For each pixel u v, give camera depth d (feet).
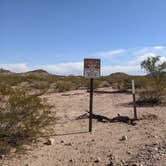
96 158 29.76
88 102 72.28
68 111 58.65
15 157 30.01
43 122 34.17
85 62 42.09
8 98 31.94
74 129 42.50
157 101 68.03
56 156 30.71
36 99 32.94
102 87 112.88
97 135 39.19
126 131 41.19
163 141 34.55
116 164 27.78
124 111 57.72
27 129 31.53
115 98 78.59
